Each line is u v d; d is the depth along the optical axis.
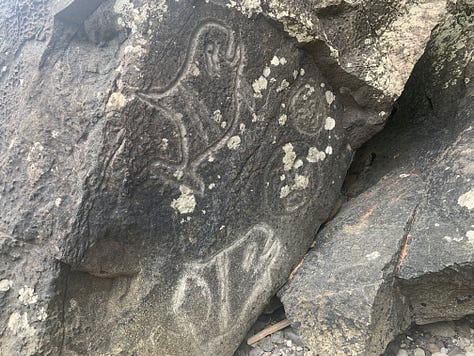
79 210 1.54
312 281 1.89
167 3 1.56
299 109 1.90
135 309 1.72
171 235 1.73
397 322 1.84
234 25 1.67
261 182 1.87
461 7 1.92
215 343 1.83
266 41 1.74
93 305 1.70
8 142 1.73
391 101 1.94
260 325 2.08
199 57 1.64
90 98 1.60
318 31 1.77
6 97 1.80
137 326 1.73
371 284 1.73
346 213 2.11
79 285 1.66
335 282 1.82
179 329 1.78
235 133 1.76
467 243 1.66
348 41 1.86
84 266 1.61
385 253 1.79
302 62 1.85
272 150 1.87
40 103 1.68
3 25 1.83
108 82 1.59
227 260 1.85
